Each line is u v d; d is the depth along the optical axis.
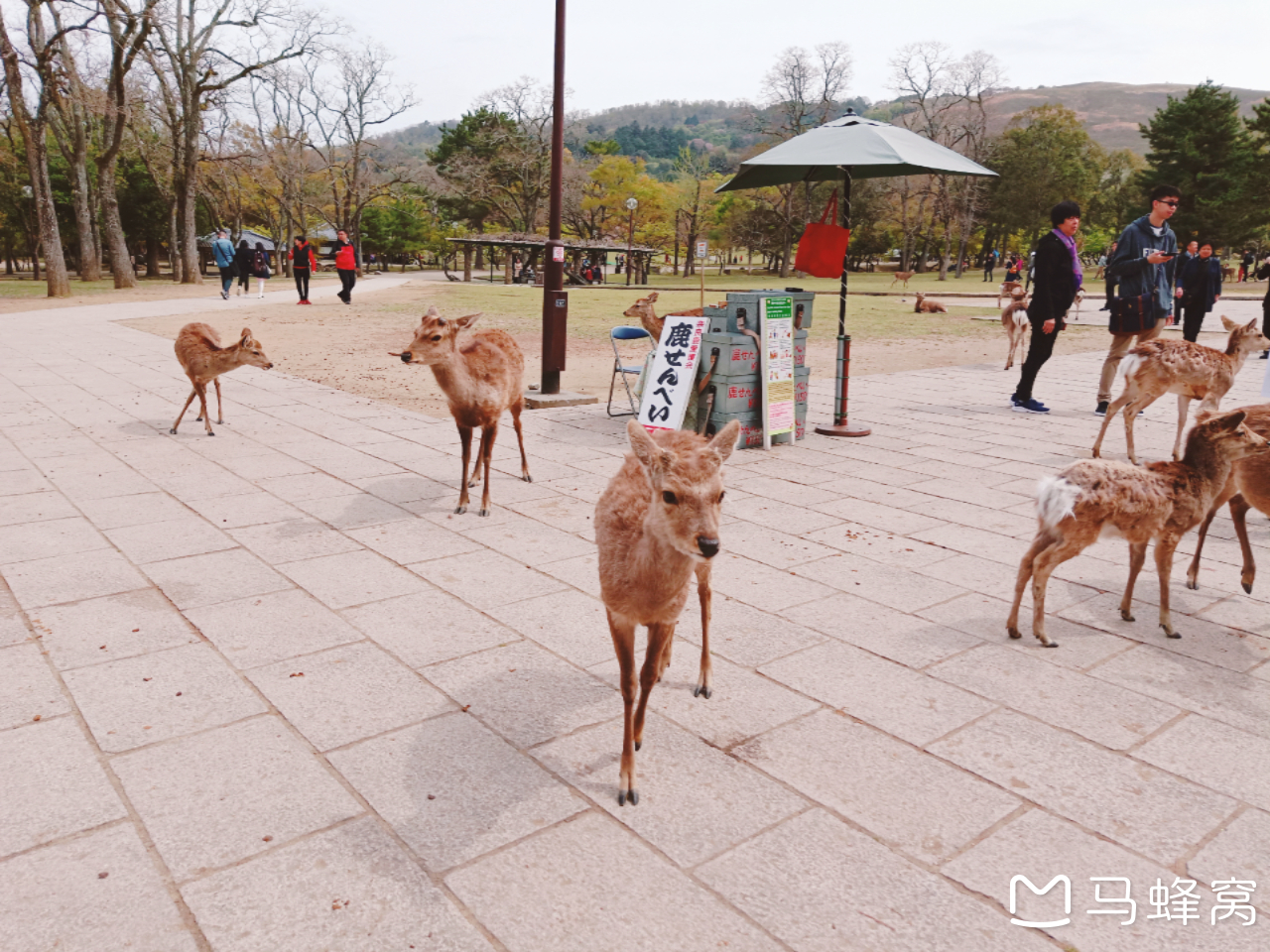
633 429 3.12
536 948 2.55
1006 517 6.84
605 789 3.35
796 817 3.19
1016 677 4.28
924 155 8.52
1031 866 2.95
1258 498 4.96
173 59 37.53
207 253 69.00
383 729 3.73
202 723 3.74
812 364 16.23
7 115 36.41
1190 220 58.03
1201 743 3.71
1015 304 14.98
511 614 4.93
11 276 51.56
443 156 80.06
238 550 5.86
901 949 2.57
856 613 5.03
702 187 81.44
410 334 18.80
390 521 6.56
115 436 9.06
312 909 2.69
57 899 2.70
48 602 4.95
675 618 3.38
